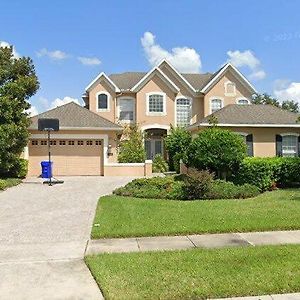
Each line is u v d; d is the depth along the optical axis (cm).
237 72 3338
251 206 1280
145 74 3462
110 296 566
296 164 1816
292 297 561
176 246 851
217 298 563
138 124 3170
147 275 648
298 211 1175
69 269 709
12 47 2306
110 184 2030
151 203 1377
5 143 2098
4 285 632
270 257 733
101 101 3256
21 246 872
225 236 934
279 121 2491
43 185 2008
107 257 763
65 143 2548
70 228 1045
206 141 1852
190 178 1515
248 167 1752
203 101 3344
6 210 1320
